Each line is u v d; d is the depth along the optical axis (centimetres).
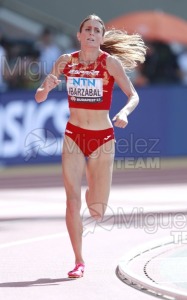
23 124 3142
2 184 2816
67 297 1273
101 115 1425
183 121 3512
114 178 2986
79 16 4209
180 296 1238
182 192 2620
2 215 2152
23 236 1830
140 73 3662
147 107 3384
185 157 3528
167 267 1489
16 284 1362
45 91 1418
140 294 1284
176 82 3834
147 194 2564
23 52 3388
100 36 1414
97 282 1373
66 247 1697
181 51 3856
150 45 3728
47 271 1463
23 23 4034
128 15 3816
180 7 4381
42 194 2572
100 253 1633
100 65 1416
